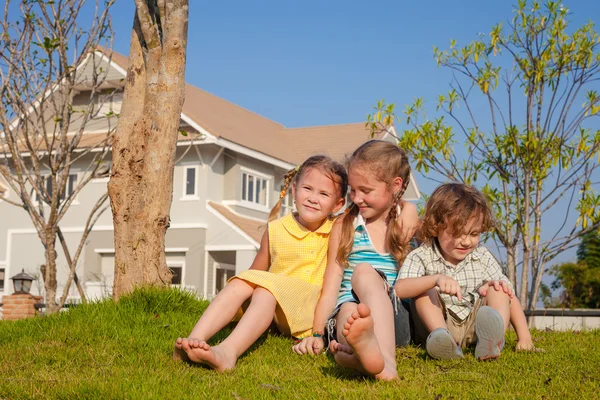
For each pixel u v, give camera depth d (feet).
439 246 12.00
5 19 29.60
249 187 66.08
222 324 11.05
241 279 11.46
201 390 8.95
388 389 8.92
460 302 11.92
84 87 62.18
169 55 17.16
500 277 12.08
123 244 17.01
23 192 30.32
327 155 13.12
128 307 15.33
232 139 60.90
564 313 25.22
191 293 17.02
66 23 29.58
